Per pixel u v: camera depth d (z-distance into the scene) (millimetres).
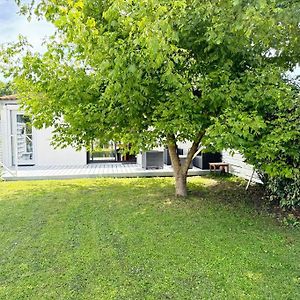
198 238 4719
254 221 5559
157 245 4457
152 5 4145
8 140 13359
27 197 7535
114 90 5242
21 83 6902
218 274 3596
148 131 6703
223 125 5059
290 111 5379
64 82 6543
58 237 4801
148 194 7723
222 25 4750
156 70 5418
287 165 5352
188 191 8078
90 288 3320
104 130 6969
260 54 5832
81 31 4715
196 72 5855
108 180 9961
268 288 3293
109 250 4289
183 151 13156
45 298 3137
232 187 8617
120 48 4871
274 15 4531
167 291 3248
